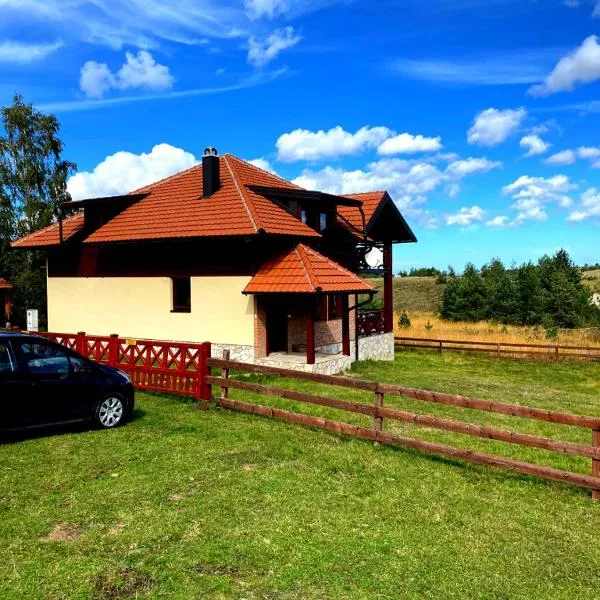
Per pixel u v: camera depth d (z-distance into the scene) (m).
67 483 6.59
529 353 24.66
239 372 15.52
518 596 4.58
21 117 30.44
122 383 9.30
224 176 18.92
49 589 4.41
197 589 4.48
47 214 30.56
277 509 6.05
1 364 7.94
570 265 39.12
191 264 16.95
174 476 6.91
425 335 32.47
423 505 6.34
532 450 9.10
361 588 4.59
